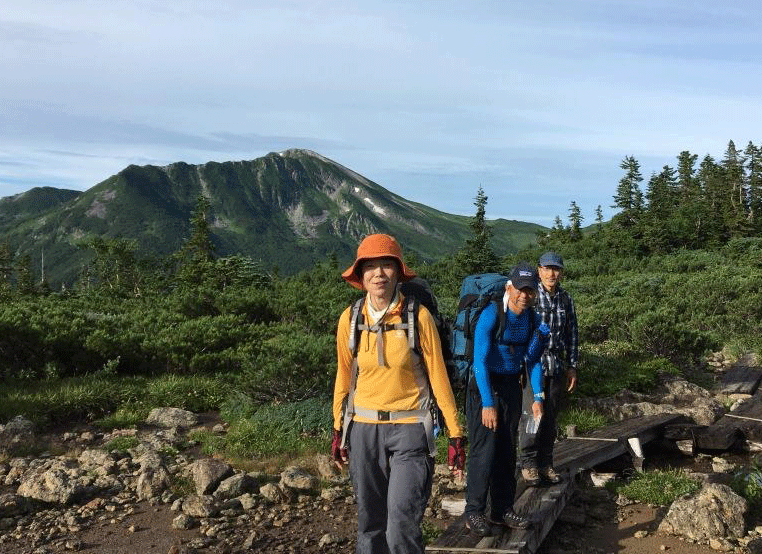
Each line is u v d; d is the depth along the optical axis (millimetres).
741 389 9422
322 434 6770
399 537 2947
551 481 4789
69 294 17844
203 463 5453
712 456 6574
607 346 10859
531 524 4066
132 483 5406
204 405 8266
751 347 13289
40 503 4977
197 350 10234
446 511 4844
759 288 18656
